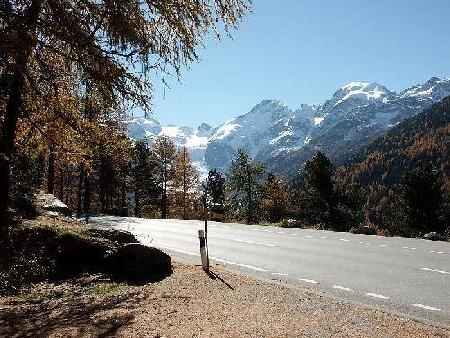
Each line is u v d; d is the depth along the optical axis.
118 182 56.62
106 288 9.82
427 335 6.42
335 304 8.19
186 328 6.45
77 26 6.70
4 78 7.87
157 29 7.76
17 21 6.18
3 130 8.57
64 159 9.59
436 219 43.50
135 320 6.89
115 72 7.02
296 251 16.33
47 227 11.96
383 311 7.88
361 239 19.56
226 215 64.44
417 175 44.16
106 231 12.90
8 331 6.47
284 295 8.85
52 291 9.63
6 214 10.54
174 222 32.72
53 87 8.34
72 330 6.41
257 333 6.21
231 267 13.31
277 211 69.44
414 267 12.67
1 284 9.57
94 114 8.63
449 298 9.30
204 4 7.76
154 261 11.25
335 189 52.59
